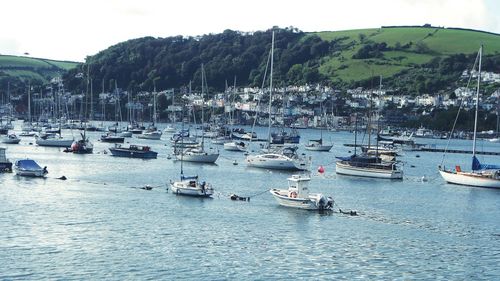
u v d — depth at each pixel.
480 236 75.75
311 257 63.62
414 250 68.00
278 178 122.81
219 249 65.06
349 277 58.06
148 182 110.81
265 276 57.34
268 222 78.06
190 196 94.81
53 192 94.62
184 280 55.53
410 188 115.06
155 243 66.50
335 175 132.88
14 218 75.31
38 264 58.31
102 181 110.31
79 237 67.75
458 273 60.59
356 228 77.00
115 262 59.69
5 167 115.56
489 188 117.44
